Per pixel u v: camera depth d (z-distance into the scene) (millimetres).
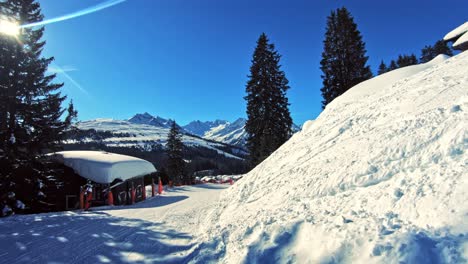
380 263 3254
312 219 4988
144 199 23641
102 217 10930
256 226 5680
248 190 10305
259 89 32438
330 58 36812
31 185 18156
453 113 6023
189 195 20750
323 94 36531
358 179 5871
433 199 3961
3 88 17922
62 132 20234
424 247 3244
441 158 4891
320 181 6777
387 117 8727
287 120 31922
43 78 19766
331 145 9156
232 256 4906
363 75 34906
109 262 5625
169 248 6281
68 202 21141
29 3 19625
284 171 9680
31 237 7906
